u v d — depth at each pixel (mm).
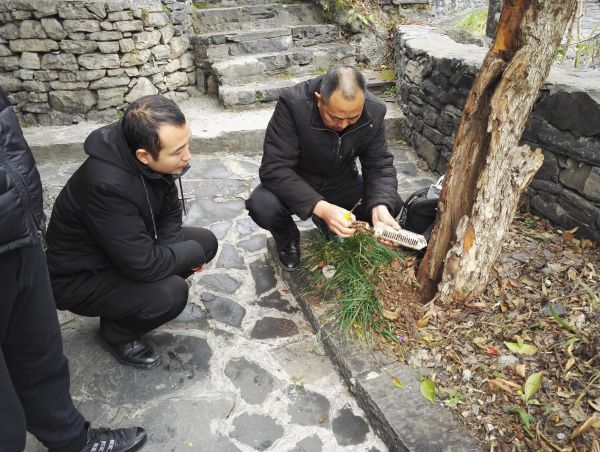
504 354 2090
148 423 2027
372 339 2254
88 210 1840
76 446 1769
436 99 4137
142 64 4969
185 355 2363
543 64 1952
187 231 2482
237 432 1996
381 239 2416
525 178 2127
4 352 1495
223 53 5512
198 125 4832
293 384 2213
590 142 2650
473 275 2260
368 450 1930
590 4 8438
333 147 2402
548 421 1824
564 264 2551
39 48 4684
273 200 2516
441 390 2008
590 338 2051
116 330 2217
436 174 4285
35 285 1452
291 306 2689
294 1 6199
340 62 5750
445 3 8477
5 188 1251
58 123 4977
